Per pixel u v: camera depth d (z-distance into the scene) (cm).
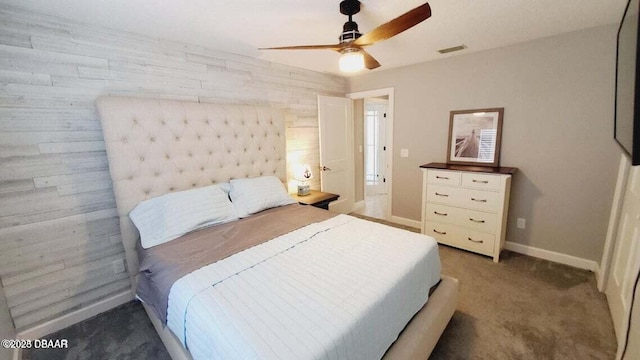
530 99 260
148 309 188
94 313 202
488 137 288
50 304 185
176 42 225
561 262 262
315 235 185
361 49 179
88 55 186
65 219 186
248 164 270
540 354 159
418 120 341
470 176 270
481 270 252
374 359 115
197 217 202
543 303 203
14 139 164
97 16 176
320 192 334
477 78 288
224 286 127
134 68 206
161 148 211
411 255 155
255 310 110
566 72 239
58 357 165
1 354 145
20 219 171
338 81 385
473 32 227
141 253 183
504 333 175
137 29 200
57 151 179
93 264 200
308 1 164
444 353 161
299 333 98
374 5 171
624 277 174
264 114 278
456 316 192
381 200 514
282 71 307
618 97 152
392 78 354
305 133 344
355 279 132
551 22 209
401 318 134
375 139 571
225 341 98
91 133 191
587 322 182
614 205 211
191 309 117
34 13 165
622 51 140
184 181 226
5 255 167
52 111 176
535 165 265
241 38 224
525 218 278
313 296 119
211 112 238
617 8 187
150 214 195
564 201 254
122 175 193
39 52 169
